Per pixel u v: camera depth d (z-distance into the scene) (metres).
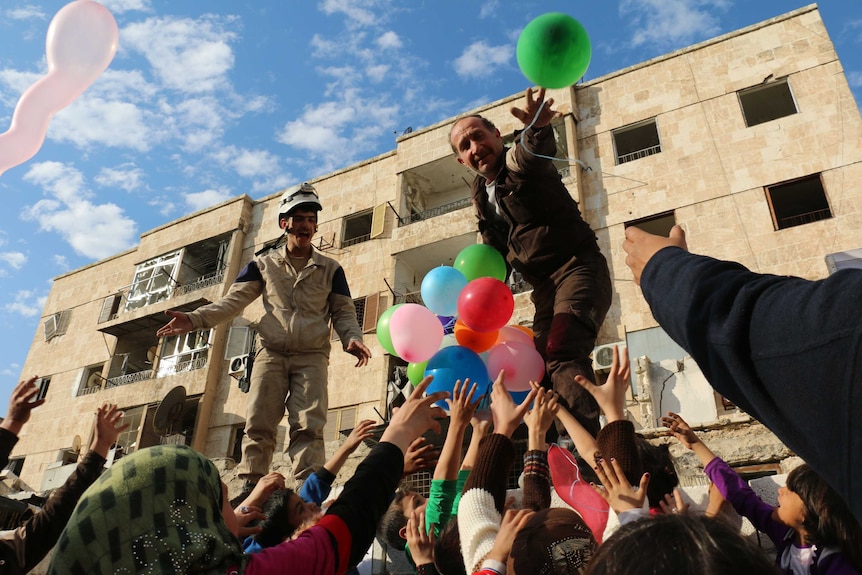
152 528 1.71
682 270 1.22
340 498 2.05
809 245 15.04
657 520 0.97
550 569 1.77
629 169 17.92
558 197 3.88
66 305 27.58
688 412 12.70
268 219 23.91
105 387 23.92
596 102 19.47
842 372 0.85
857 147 15.57
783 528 2.93
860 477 0.82
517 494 3.76
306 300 5.76
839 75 16.56
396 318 3.89
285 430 18.39
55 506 3.17
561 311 3.76
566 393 3.53
